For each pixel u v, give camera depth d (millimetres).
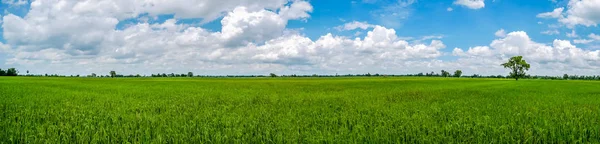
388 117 12305
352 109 15289
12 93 25391
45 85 39594
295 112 14102
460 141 8133
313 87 43344
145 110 15438
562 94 28578
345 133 8844
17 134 8633
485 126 9586
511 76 103312
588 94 28797
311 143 7977
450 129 9242
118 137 8531
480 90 34375
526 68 100000
